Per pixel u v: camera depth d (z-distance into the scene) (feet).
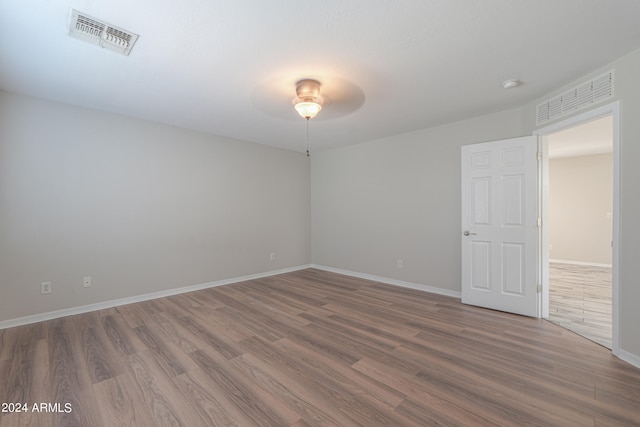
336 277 16.65
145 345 8.17
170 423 5.24
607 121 12.61
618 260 7.38
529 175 10.32
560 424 5.13
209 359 7.41
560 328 9.35
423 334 8.89
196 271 14.01
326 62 7.52
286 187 18.10
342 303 11.91
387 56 7.25
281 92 9.41
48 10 5.57
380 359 7.40
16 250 9.59
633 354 7.02
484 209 11.29
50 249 10.20
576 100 8.56
